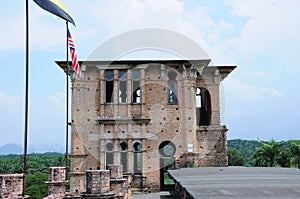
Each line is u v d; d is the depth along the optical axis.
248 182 15.97
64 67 37.44
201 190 13.16
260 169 26.11
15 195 13.59
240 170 25.09
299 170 24.67
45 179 61.25
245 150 104.12
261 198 10.84
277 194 11.70
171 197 30.19
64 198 18.61
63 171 21.34
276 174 20.92
